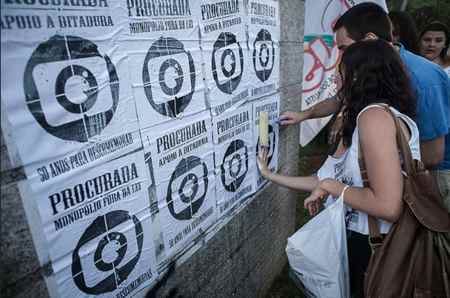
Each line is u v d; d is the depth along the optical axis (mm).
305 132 3617
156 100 1196
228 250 1847
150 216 1240
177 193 1363
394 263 1238
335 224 1318
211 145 1538
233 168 1756
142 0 1097
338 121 2129
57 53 869
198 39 1367
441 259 1240
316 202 1502
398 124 1217
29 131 829
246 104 1779
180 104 1311
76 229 979
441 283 1240
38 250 889
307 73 3494
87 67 948
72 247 977
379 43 1337
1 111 769
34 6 805
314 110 2193
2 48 756
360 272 1472
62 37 875
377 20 1626
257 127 1926
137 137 1136
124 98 1072
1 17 746
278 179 1839
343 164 1470
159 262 1325
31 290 892
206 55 1426
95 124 990
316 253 1361
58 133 895
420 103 1831
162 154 1255
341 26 1725
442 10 6074
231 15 1553
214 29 1454
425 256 1238
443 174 2207
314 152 5113
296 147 2574
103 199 1045
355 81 1315
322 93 3596
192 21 1322
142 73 1128
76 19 903
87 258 1028
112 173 1063
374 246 1322
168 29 1212
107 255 1094
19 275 856
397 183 1149
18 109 801
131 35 1072
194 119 1401
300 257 1395
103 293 1106
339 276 1358
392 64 1302
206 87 1450
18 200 826
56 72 872
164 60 1211
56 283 951
